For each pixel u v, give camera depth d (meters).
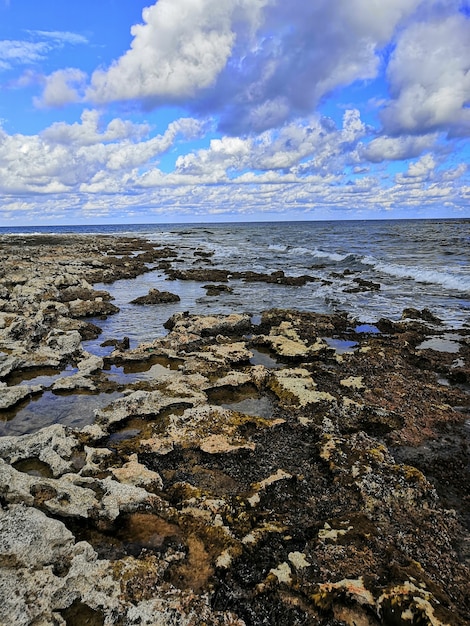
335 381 13.15
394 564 6.00
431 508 7.48
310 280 32.38
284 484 8.09
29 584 5.31
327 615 5.43
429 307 23.02
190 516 7.00
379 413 10.81
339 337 18.02
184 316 19.97
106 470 8.29
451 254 43.38
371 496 7.53
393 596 5.38
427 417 10.80
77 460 8.90
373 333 18.33
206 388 12.30
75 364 14.64
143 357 14.98
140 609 5.19
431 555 6.38
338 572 5.94
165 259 49.22
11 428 10.41
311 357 15.10
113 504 7.02
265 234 97.88
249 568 6.11
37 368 14.22
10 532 6.08
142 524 6.90
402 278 32.16
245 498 7.51
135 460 8.77
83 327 18.89
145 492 7.38
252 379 12.84
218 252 56.75
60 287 28.83
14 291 25.19
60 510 6.93
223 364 14.04
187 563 6.11
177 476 8.45
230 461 8.91
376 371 13.95
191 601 5.37
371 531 6.70
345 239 69.88
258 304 24.72
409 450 9.49
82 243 68.38
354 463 8.40
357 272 35.66
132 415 10.77
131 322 20.81
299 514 7.32
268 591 5.70
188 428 9.90
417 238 66.00
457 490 8.19
